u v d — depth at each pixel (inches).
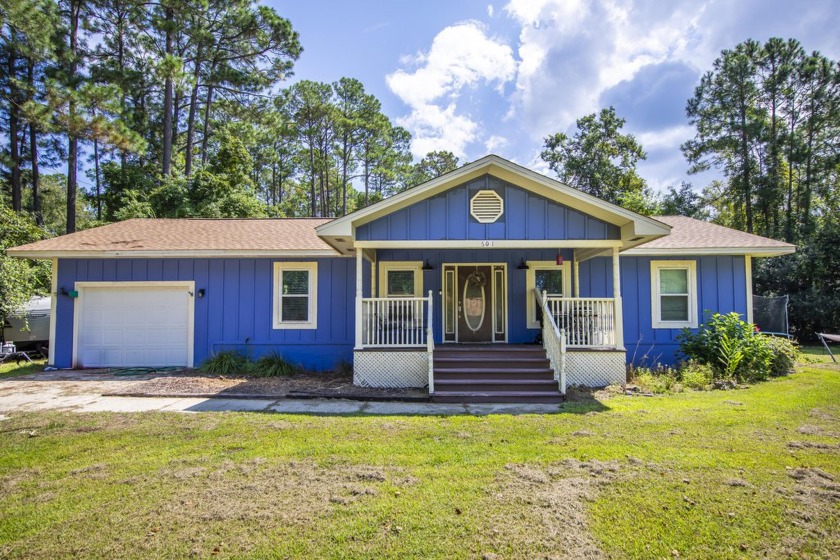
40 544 130.0
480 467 183.9
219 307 460.4
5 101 866.1
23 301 534.3
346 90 1612.9
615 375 359.9
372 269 449.7
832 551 124.6
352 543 129.7
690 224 530.0
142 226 536.4
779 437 217.3
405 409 291.7
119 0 944.3
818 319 743.7
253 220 575.5
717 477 170.7
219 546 128.3
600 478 171.3
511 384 335.0
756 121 1069.8
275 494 159.9
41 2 719.1
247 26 1058.7
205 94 1220.5
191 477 174.9
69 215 945.5
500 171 352.8
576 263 445.1
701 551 125.3
